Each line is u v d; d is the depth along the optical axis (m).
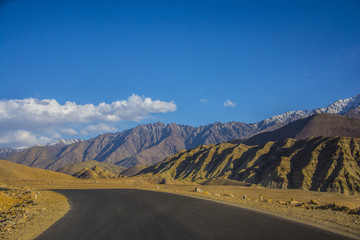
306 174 112.62
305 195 57.12
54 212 19.48
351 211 17.09
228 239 9.33
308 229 10.62
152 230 11.23
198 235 9.97
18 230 13.16
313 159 120.19
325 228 10.90
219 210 16.19
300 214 14.62
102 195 33.28
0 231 13.13
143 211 17.05
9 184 80.38
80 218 15.90
